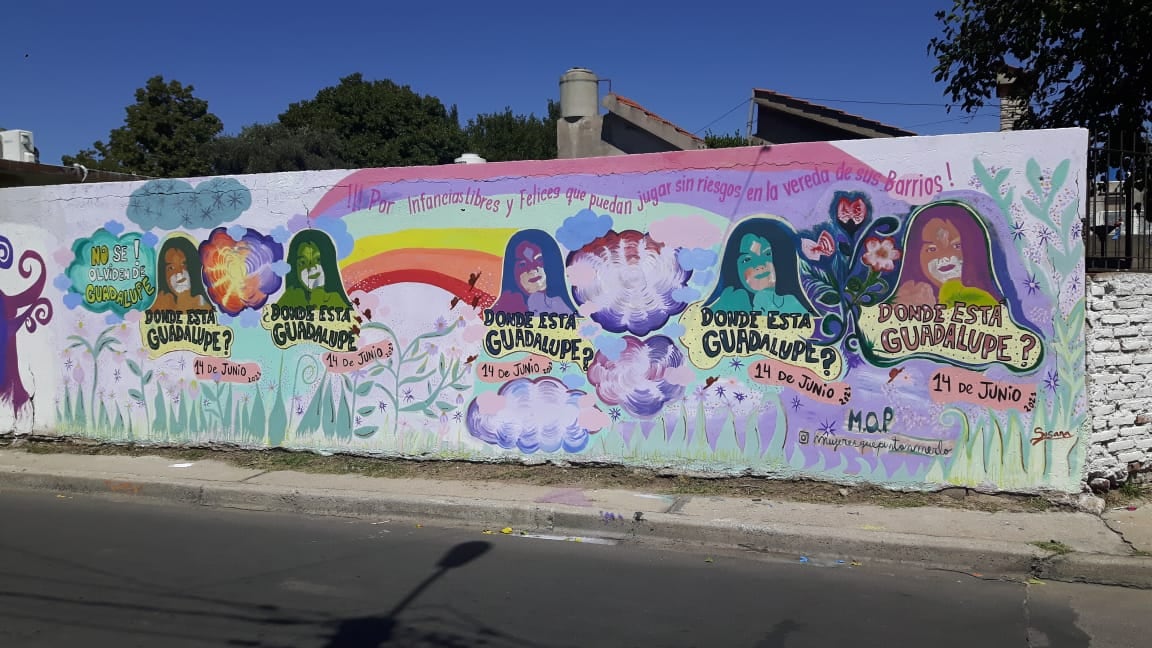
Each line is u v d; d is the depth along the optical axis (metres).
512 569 5.63
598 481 7.31
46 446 9.10
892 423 6.66
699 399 7.11
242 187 8.29
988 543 5.57
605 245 7.27
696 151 6.98
